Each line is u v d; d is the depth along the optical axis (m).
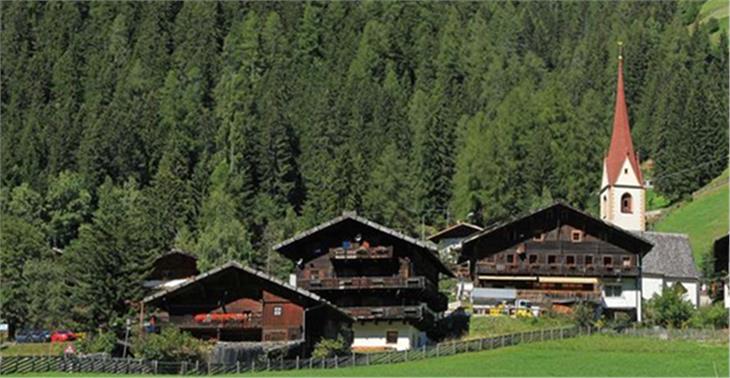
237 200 172.88
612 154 131.62
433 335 95.25
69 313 108.06
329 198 164.75
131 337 88.44
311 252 91.75
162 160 187.75
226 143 192.12
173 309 83.00
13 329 109.69
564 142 178.38
